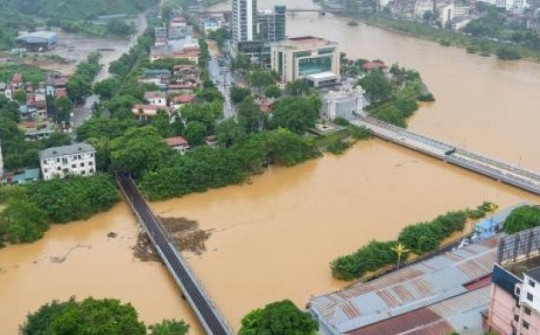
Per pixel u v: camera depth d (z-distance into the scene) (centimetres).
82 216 19838
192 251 17688
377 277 15950
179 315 14825
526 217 16912
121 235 18975
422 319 13325
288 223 19412
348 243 18012
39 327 12625
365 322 13262
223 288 15775
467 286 14788
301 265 16850
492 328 13075
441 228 17962
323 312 13662
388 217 19738
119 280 16375
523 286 12112
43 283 16225
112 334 11331
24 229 18312
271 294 15512
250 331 12038
